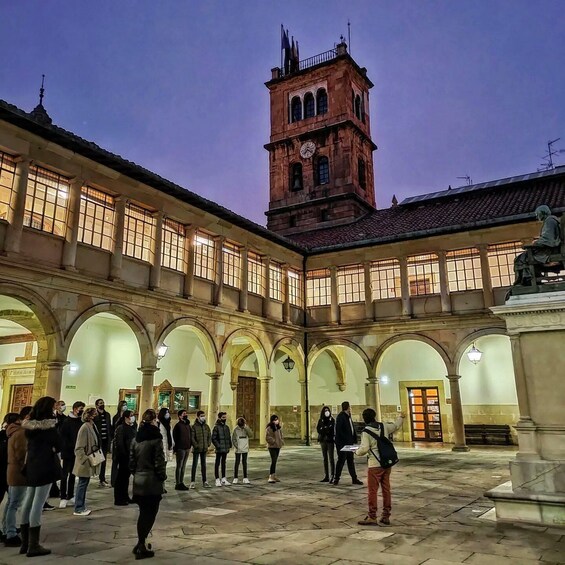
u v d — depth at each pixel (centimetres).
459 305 2142
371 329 2284
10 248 1266
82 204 1502
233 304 2027
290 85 3528
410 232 2231
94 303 1466
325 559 582
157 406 1917
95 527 758
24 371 1894
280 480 1236
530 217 2008
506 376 2219
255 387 2545
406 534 697
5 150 1311
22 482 650
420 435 2369
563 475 747
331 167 3225
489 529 718
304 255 2483
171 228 1811
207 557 595
